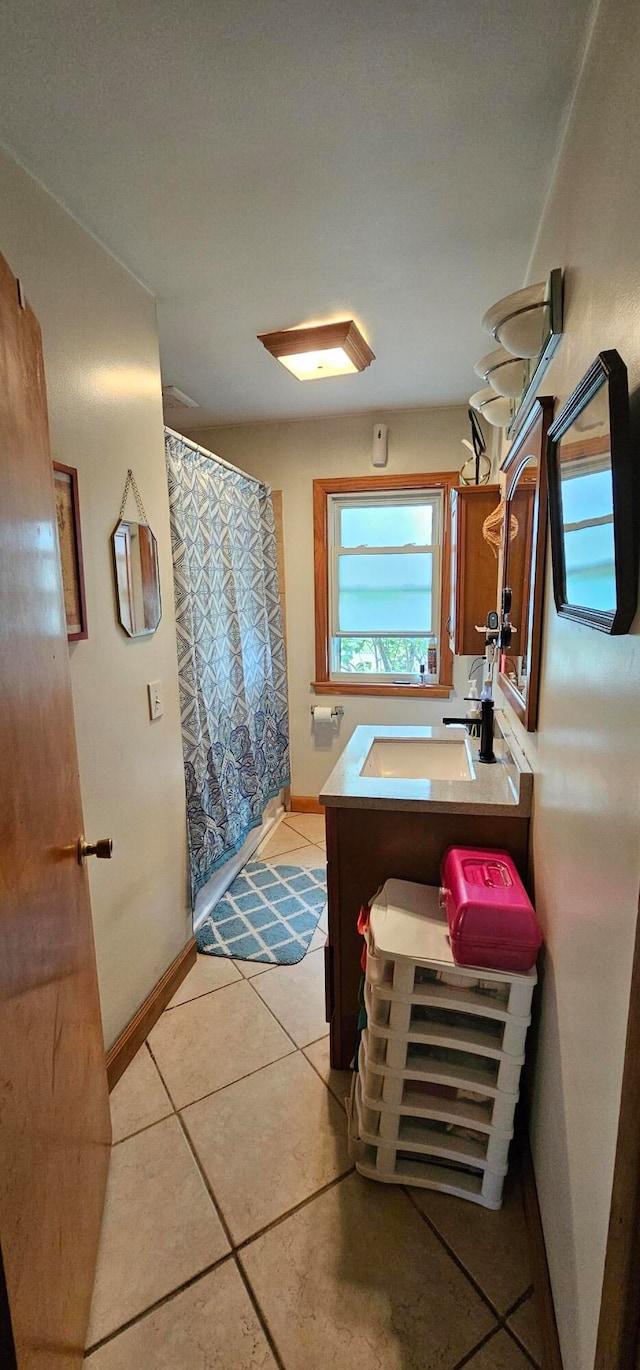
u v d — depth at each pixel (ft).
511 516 5.78
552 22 3.18
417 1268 3.92
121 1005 5.60
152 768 6.21
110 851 4.04
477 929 4.02
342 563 11.62
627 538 2.25
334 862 5.36
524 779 4.86
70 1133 3.43
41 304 4.39
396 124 3.91
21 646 2.93
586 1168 2.84
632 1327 2.13
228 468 8.97
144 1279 3.87
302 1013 6.34
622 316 2.52
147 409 6.07
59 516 4.55
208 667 8.13
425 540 11.16
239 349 7.55
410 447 10.59
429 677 11.33
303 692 11.90
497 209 4.84
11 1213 2.46
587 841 3.00
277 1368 3.42
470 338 7.38
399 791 5.28
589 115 3.20
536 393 4.71
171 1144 4.81
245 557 9.91
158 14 3.14
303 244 5.32
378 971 4.24
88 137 3.96
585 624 2.84
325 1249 4.04
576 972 3.16
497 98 3.70
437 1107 4.32
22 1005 2.72
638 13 2.40
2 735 2.62
